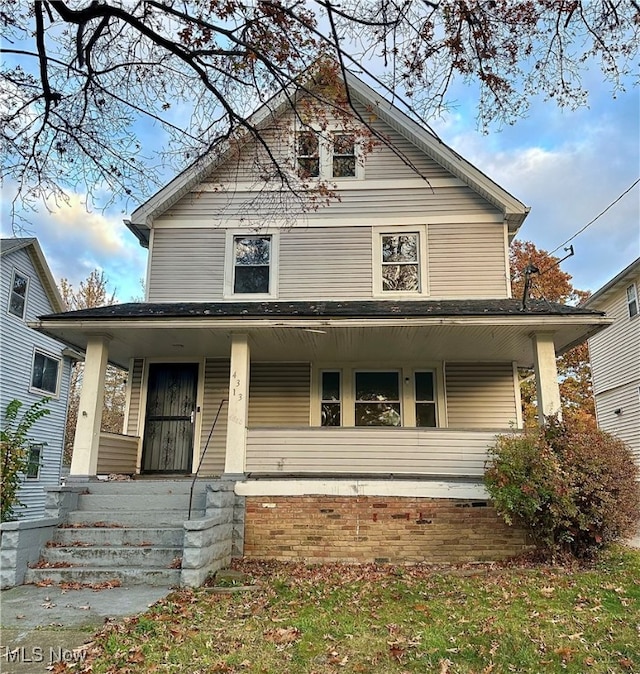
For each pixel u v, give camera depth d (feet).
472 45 15.52
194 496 27.32
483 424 36.63
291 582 22.06
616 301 64.34
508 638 15.78
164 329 30.48
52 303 61.05
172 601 19.01
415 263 37.81
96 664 13.74
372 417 37.24
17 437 38.06
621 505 25.21
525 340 32.45
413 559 26.94
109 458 32.35
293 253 38.32
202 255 38.47
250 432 29.66
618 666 14.21
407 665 14.07
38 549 23.26
